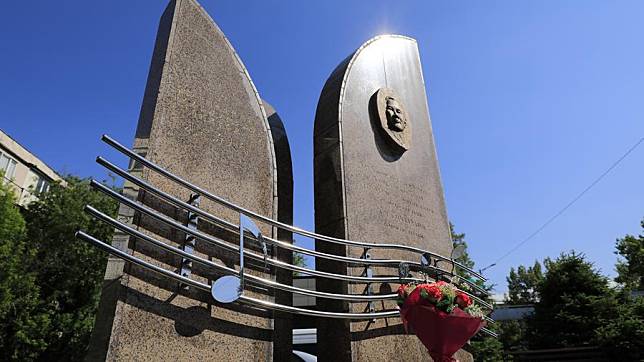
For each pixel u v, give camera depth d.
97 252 18.38
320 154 6.01
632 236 25.52
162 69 4.34
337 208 5.43
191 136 4.29
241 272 3.78
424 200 7.05
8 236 16.70
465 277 7.24
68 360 16.91
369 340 4.79
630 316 15.24
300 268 4.40
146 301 3.33
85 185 20.23
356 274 5.05
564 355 14.45
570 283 17.64
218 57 5.06
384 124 6.67
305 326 9.32
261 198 4.78
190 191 4.06
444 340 3.60
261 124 5.21
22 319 16.30
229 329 3.79
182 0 4.96
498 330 21.56
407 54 8.52
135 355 3.12
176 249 3.48
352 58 6.89
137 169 3.77
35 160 24.64
